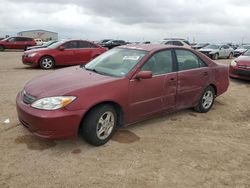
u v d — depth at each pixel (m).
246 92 8.34
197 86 5.50
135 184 3.26
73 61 12.86
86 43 13.22
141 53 4.80
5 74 10.35
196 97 5.57
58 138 3.72
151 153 4.02
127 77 4.34
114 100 4.11
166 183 3.31
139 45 5.32
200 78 5.53
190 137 4.66
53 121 3.62
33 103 3.79
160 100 4.82
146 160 3.81
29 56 12.09
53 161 3.67
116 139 4.41
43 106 3.68
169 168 3.64
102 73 4.61
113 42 32.00
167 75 4.88
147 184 3.27
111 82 4.14
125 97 4.26
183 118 5.56
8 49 27.48
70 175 3.37
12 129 4.60
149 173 3.50
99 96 3.93
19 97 4.25
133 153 3.99
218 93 6.12
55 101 3.68
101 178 3.35
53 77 4.45
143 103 4.55
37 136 3.90
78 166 3.58
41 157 3.75
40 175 3.34
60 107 3.67
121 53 5.05
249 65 9.51
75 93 3.76
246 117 5.88
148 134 4.68
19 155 3.77
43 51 12.16
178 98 5.17
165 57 4.99
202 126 5.19
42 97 3.77
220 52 22.44
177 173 3.53
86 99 3.81
